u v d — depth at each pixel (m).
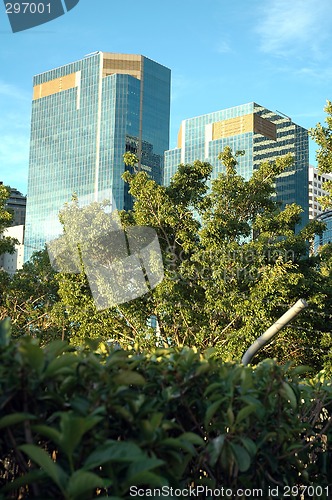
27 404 2.34
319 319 18.16
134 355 3.49
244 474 2.94
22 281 26.45
